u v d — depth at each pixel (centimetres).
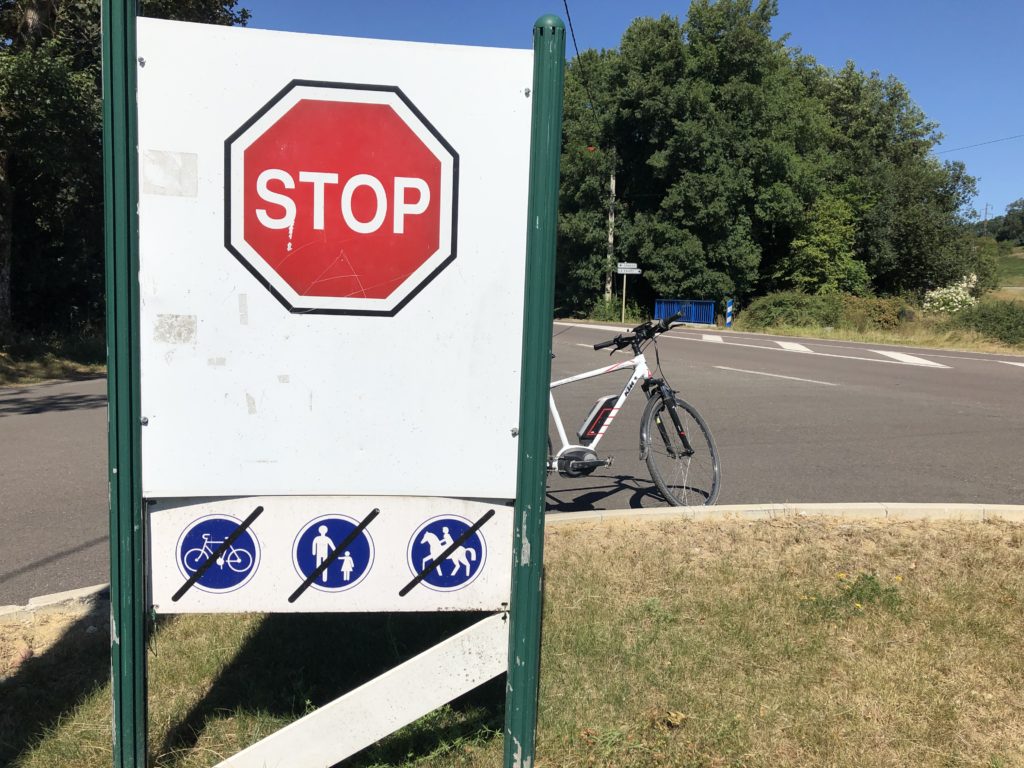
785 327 2786
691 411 503
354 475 211
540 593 220
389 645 309
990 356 1733
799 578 366
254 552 212
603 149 3550
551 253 206
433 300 207
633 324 3269
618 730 252
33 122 1319
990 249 4012
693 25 3194
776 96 3203
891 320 2875
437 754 245
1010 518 459
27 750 241
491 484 215
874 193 3719
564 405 901
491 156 204
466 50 199
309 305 204
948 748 246
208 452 205
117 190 192
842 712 263
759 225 3372
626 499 527
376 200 202
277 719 259
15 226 1756
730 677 284
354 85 198
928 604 339
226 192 197
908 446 716
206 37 193
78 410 981
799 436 756
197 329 201
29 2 1419
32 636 316
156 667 289
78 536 466
